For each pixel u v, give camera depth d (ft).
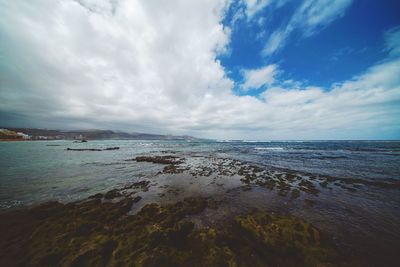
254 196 37.63
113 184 49.19
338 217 27.35
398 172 61.62
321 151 149.69
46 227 22.70
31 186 46.78
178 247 19.25
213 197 37.14
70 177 57.41
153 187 45.16
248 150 173.78
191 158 108.17
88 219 25.58
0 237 21.67
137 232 20.24
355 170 65.62
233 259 16.17
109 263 15.65
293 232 19.89
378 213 28.91
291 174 58.70
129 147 243.40
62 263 15.79
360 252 18.81
